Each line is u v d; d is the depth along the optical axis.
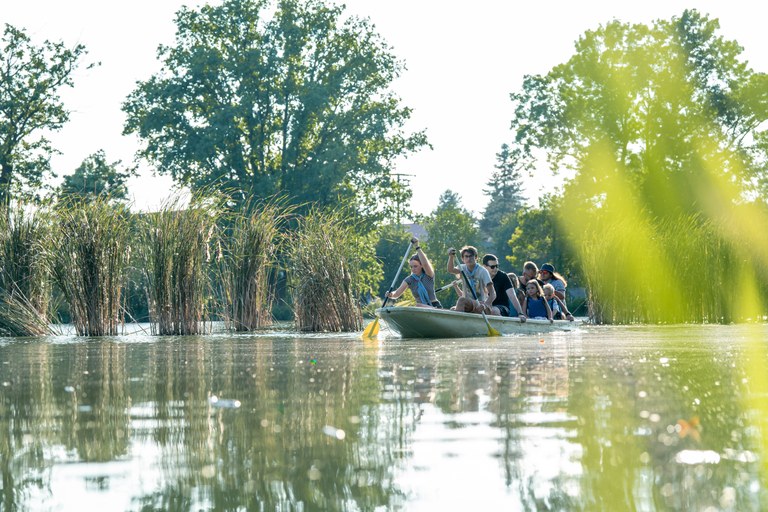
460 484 2.37
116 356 8.52
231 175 44.97
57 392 4.81
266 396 4.40
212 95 46.44
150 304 15.86
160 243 15.78
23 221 16.38
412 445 2.92
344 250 17.14
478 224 130.88
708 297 21.59
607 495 2.22
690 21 49.25
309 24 46.94
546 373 5.55
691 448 2.79
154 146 45.38
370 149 47.41
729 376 5.23
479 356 7.60
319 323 16.70
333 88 45.81
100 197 16.16
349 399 4.21
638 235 21.72
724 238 22.31
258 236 16.98
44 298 16.42
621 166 47.22
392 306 13.28
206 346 10.54
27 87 41.12
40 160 42.06
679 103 48.06
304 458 2.73
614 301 21.45
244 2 46.31
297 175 45.47
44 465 2.69
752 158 47.94
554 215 48.22
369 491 2.31
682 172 46.44
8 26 40.88
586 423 3.31
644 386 4.63
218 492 2.33
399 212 46.53
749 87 47.69
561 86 49.50
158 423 3.50
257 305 17.02
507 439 3.00
